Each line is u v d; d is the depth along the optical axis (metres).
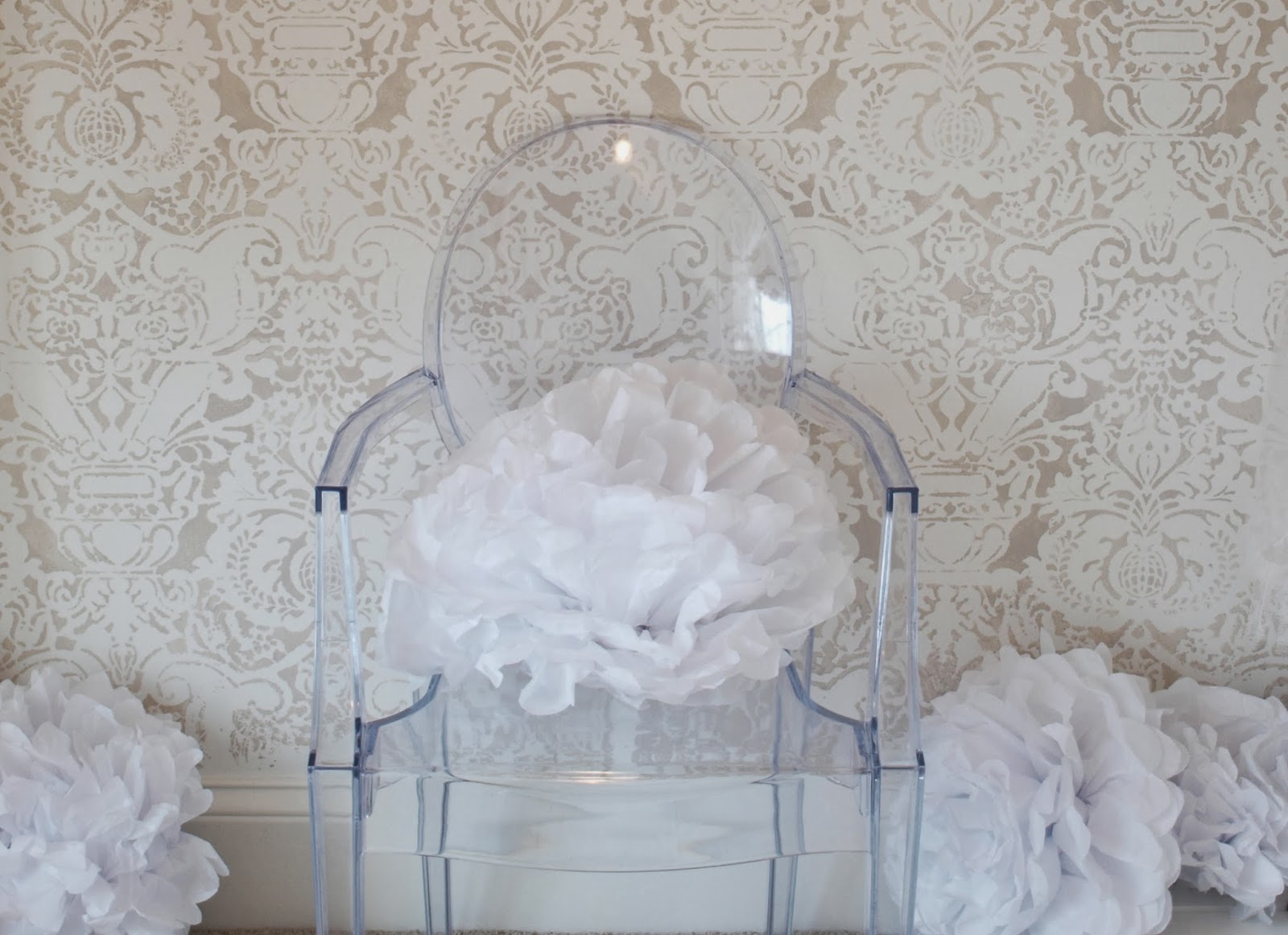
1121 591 1.42
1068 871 1.18
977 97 1.33
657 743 1.00
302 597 1.42
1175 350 1.38
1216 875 1.28
